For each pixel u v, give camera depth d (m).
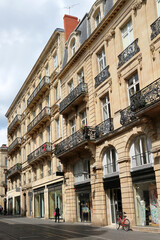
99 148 18.78
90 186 19.83
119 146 16.50
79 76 23.38
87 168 20.83
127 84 16.80
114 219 17.38
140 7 15.67
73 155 22.20
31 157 32.84
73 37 24.38
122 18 17.39
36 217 31.48
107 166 18.19
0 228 18.27
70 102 22.34
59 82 27.00
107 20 18.59
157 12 14.63
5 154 61.59
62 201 24.20
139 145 15.30
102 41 19.61
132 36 16.66
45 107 28.95
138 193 15.10
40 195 30.67
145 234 12.58
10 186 46.59
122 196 15.79
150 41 14.66
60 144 23.59
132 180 15.44
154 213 13.84
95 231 14.66
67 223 21.19
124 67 16.73
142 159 14.98
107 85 18.50
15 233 14.78
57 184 25.64
